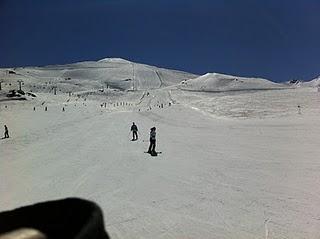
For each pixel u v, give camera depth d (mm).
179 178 22078
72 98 124938
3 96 100500
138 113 70312
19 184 22000
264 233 13664
